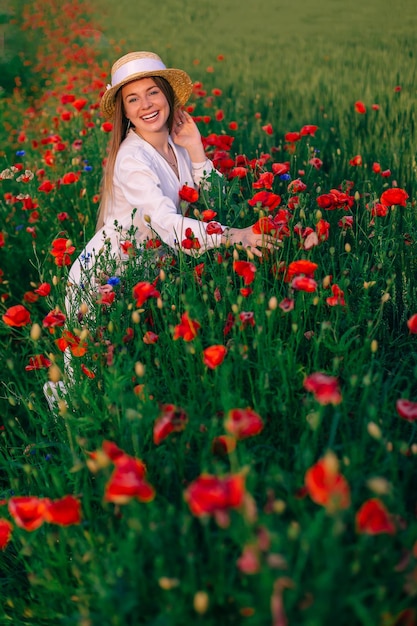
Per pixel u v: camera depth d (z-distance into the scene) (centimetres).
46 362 243
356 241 276
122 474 132
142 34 1593
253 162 345
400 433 192
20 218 445
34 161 534
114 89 306
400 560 140
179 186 324
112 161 315
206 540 155
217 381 202
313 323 249
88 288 273
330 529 132
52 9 1636
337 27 1403
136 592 142
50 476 219
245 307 231
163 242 290
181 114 343
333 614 126
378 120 556
